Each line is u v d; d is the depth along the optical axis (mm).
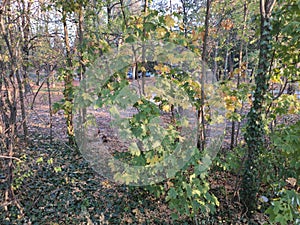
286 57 2906
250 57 4441
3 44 3076
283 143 2660
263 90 2787
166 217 2865
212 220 2699
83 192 3293
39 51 4332
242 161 3096
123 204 3061
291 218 1698
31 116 6355
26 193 3188
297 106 3174
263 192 3283
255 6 3832
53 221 2719
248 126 2900
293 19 2756
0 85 2928
